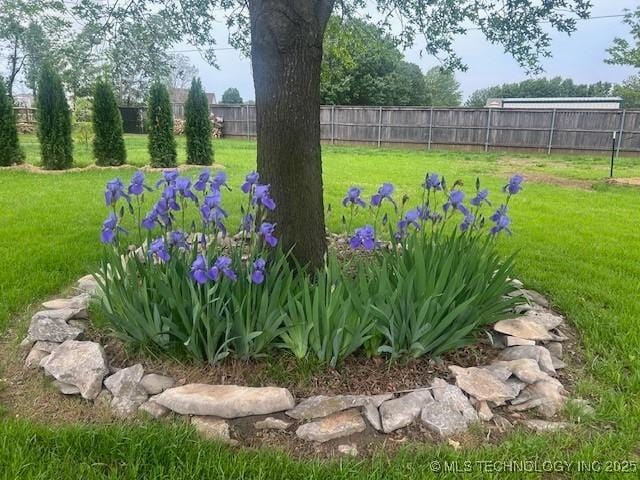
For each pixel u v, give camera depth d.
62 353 2.64
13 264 4.36
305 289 2.63
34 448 2.05
